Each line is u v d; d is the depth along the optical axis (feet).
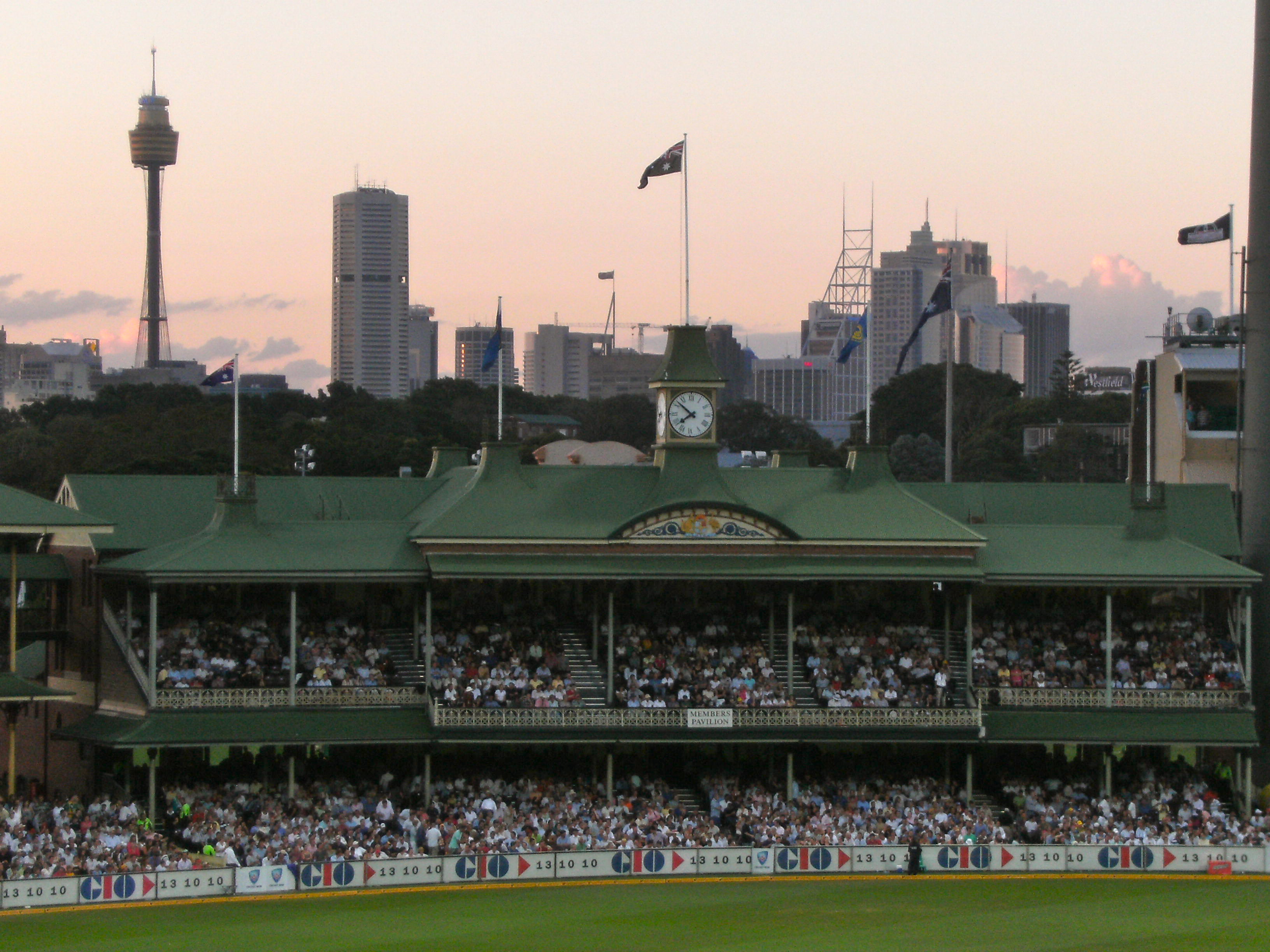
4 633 343.67
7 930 242.99
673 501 346.74
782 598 364.38
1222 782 360.28
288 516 385.50
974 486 408.26
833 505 358.23
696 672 344.90
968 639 350.02
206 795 319.47
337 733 321.52
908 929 246.47
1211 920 258.37
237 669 330.75
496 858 294.66
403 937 237.25
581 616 358.43
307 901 273.75
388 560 335.26
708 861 303.68
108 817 307.37
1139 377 518.37
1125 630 368.89
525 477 356.18
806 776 347.36
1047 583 350.64
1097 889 291.58
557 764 342.23
